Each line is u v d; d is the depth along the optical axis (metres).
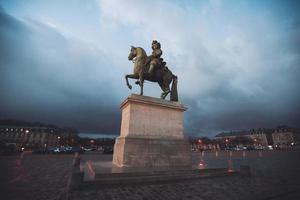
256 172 12.79
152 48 13.21
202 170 10.30
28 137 92.25
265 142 133.38
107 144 106.31
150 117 11.50
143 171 8.67
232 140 133.25
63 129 119.19
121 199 6.08
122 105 12.28
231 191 7.26
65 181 9.55
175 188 7.52
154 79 12.77
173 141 11.44
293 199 6.41
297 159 24.12
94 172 8.18
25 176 11.16
